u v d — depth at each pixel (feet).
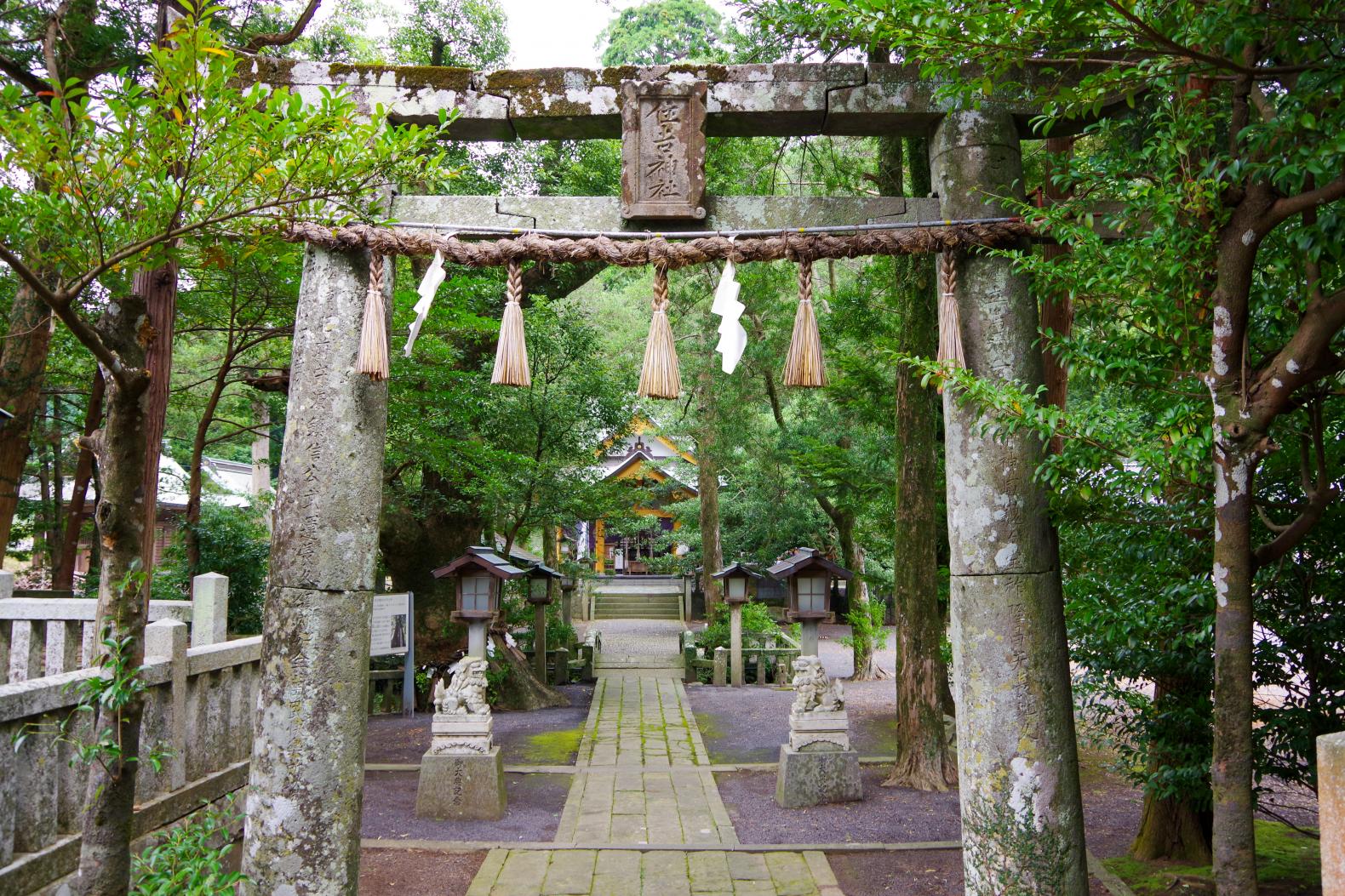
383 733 32.35
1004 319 11.71
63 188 7.89
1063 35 8.96
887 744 31.09
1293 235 8.23
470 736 21.89
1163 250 9.59
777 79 12.17
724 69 12.18
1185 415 9.33
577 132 12.76
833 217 12.06
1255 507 11.15
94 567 42.09
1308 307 8.19
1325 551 12.37
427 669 38.47
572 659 48.88
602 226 12.09
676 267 11.65
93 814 8.64
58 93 7.80
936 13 8.60
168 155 8.08
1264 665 13.12
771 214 12.03
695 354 50.90
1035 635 11.27
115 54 21.29
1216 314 8.71
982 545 11.39
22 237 8.29
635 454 78.84
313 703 11.25
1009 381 11.36
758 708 38.42
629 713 36.22
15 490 25.31
